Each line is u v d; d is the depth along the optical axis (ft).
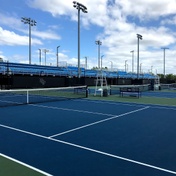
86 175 15.69
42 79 117.08
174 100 67.10
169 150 21.31
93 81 150.71
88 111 44.29
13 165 17.22
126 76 204.95
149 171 16.48
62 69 149.59
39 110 45.09
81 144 22.76
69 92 94.17
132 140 24.45
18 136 25.46
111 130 28.89
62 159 18.61
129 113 42.42
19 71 113.60
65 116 38.58
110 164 17.69
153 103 59.26
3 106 50.52
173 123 33.47
